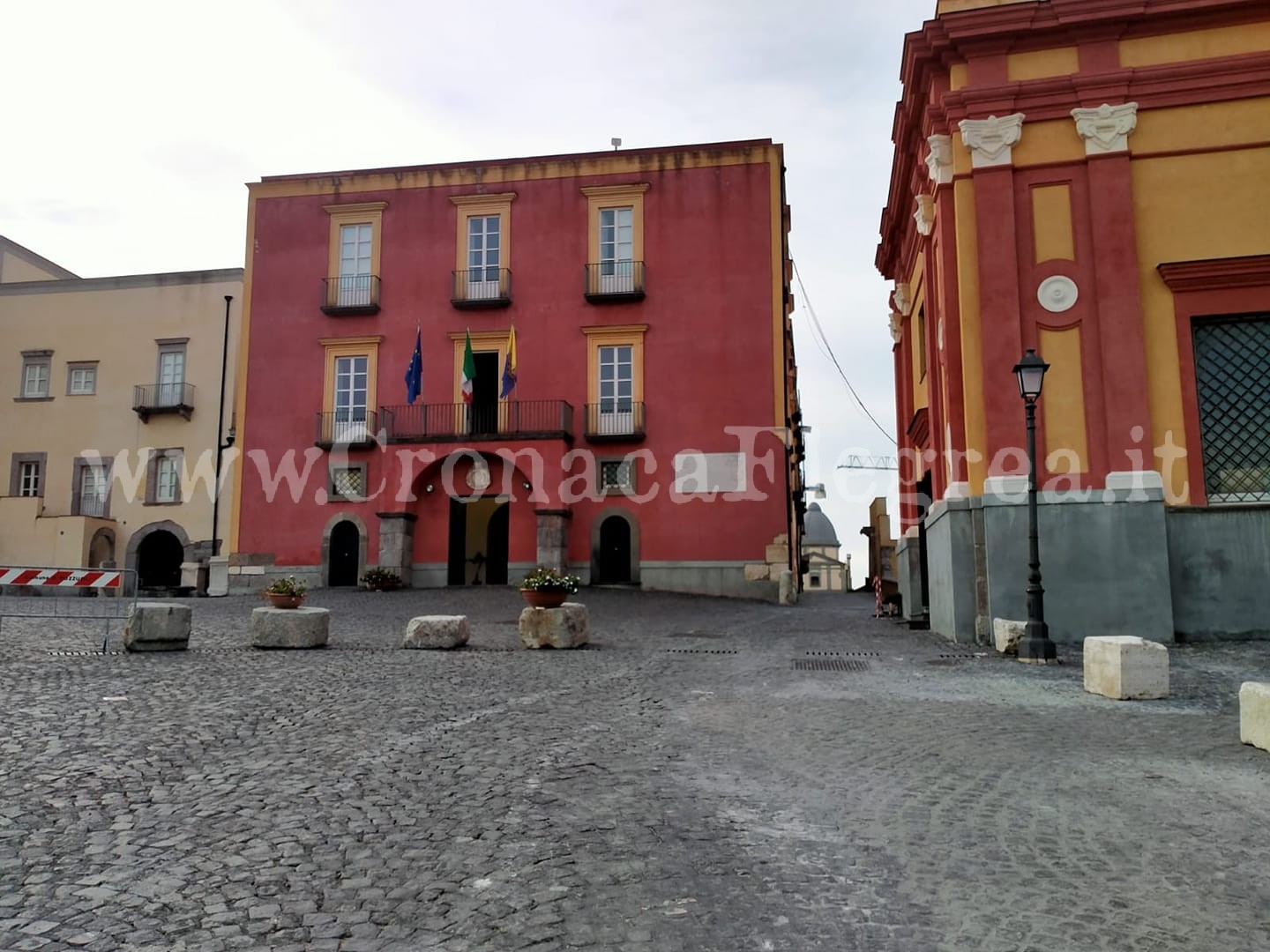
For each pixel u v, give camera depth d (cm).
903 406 2069
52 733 614
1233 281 1259
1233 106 1290
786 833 427
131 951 296
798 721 712
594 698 812
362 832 420
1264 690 606
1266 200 1270
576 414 2553
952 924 325
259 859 384
